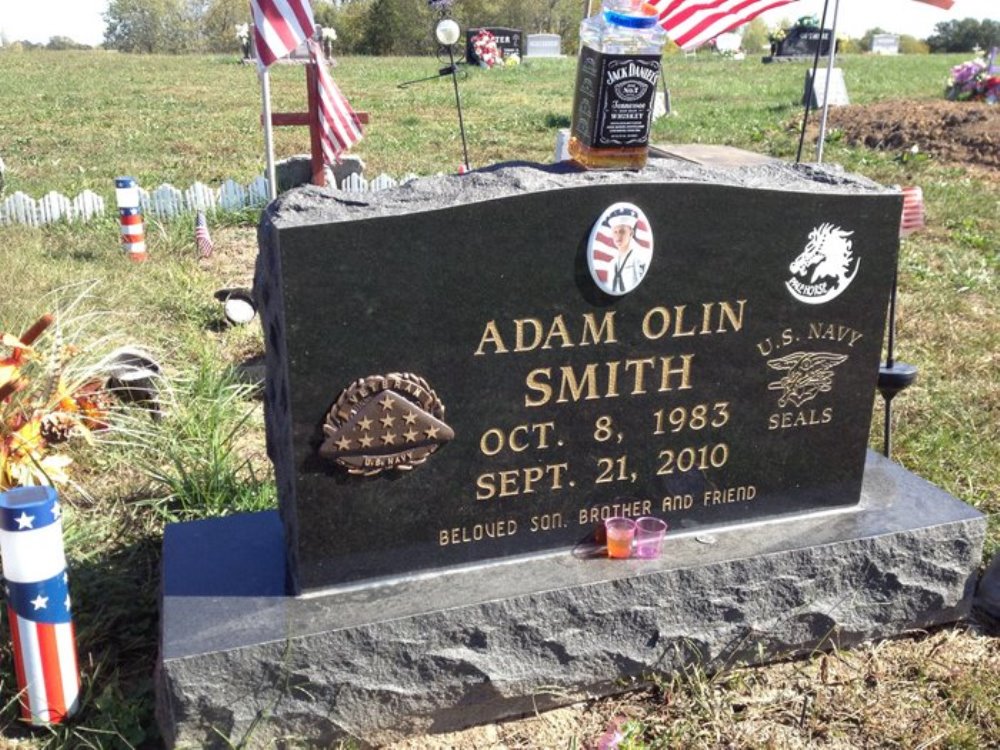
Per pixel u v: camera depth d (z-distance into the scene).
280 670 1.31
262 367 2.66
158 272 3.49
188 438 2.09
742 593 1.52
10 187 5.21
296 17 2.90
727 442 1.57
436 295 1.35
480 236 1.34
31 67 14.14
